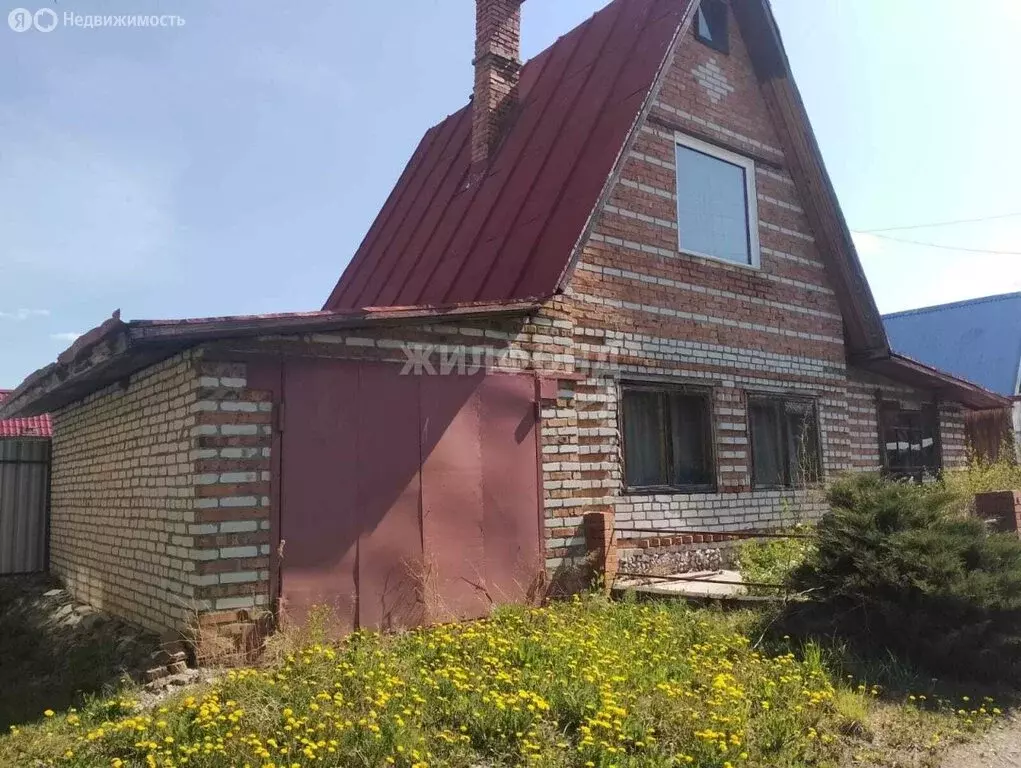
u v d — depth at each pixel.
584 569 8.56
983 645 6.46
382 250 13.42
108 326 5.55
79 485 10.09
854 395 12.79
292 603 6.20
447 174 13.34
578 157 9.83
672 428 9.98
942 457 14.36
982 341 25.62
